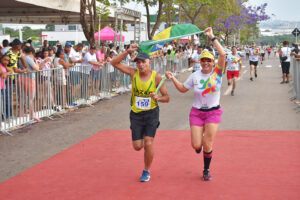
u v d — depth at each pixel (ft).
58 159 19.44
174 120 29.04
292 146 20.97
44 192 14.92
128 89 47.55
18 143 22.82
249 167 17.49
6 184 15.93
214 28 133.49
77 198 14.17
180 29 16.66
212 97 15.33
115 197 14.19
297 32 89.56
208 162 15.79
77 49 38.40
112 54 43.52
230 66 42.06
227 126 26.43
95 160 19.20
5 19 69.82
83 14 47.65
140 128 15.87
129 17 64.95
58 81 31.63
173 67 70.95
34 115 28.60
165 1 68.59
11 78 25.50
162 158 19.22
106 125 27.96
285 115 29.99
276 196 13.98
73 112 33.47
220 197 13.97
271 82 56.44
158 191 14.70
